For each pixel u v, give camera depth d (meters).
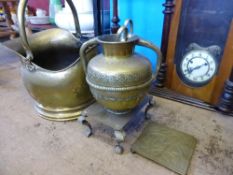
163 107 0.90
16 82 1.16
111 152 0.66
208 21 0.77
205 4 0.76
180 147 0.66
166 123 0.79
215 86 0.84
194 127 0.77
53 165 0.61
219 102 0.84
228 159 0.62
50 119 0.81
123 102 0.59
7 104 0.94
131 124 0.79
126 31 0.55
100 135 0.74
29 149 0.67
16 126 0.78
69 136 0.73
